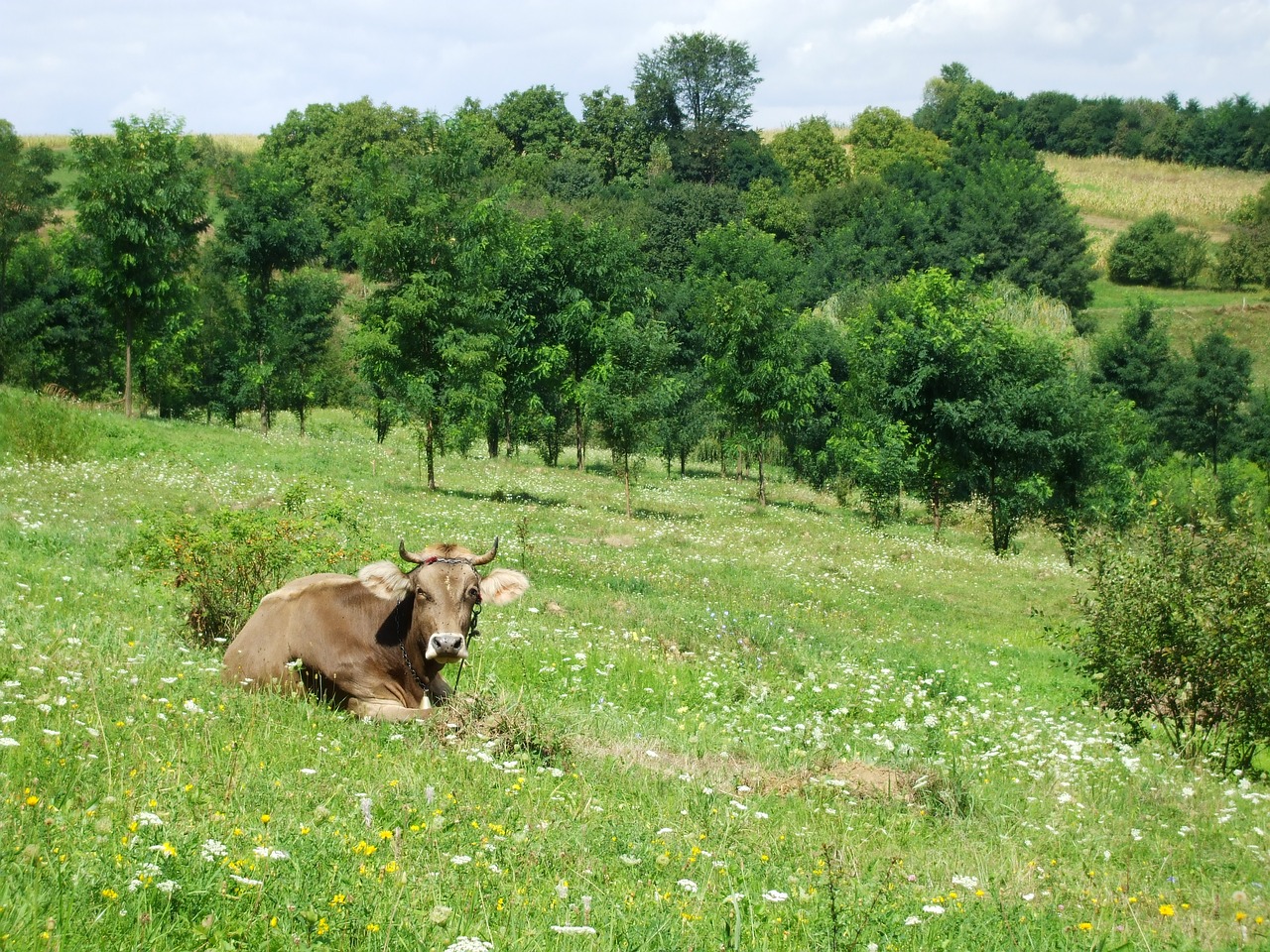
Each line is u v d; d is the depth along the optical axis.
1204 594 13.80
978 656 21.66
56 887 4.37
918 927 5.68
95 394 62.06
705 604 22.03
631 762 9.18
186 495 25.06
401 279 37.62
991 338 44.41
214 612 12.36
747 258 89.06
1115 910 6.62
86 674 8.55
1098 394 50.31
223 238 54.44
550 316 50.53
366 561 13.70
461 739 8.86
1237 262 119.06
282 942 4.40
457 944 4.27
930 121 195.00
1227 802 10.96
